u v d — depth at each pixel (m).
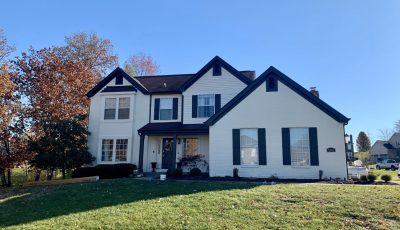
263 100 17.81
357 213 8.63
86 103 27.62
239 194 10.99
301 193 10.90
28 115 23.36
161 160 21.48
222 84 21.11
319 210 8.99
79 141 20.66
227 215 8.81
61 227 8.53
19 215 10.23
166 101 22.27
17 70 24.06
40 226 8.73
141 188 12.96
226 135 17.92
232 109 18.12
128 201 10.85
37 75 24.66
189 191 11.97
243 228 7.82
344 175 16.20
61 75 26.31
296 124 17.17
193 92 21.44
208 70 21.53
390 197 10.16
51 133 19.78
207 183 13.84
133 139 22.02
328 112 16.97
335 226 7.79
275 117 17.48
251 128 17.70
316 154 16.66
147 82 24.22
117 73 23.23
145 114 22.20
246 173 17.23
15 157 21.55
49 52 26.25
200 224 8.18
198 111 21.09
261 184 13.48
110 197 11.66
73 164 19.94
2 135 21.30
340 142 16.56
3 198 13.34
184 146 21.34
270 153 17.17
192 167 19.84
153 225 8.27
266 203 9.82
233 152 17.62
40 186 16.33
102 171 18.70
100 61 39.47
